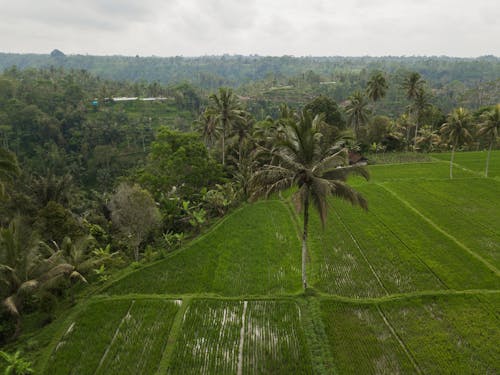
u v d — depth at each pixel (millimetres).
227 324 22250
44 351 19938
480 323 21812
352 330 21438
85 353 19891
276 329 21781
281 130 42344
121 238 37000
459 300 23969
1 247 21891
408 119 86250
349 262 29625
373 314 22891
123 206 32844
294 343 20562
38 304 23984
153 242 36938
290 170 23812
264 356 19625
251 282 27109
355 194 22844
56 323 22312
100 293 26031
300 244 33000
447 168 59219
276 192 23828
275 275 28000
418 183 49719
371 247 31922
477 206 41000
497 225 35938
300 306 23750
